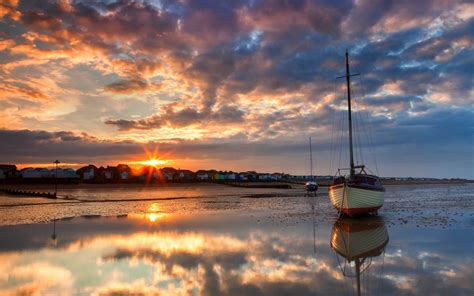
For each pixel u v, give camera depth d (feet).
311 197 179.42
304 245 51.75
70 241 57.06
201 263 41.47
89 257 45.42
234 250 48.60
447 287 31.96
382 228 67.51
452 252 46.11
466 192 241.76
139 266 40.45
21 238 60.34
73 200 167.43
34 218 91.97
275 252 47.09
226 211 106.01
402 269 38.22
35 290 32.37
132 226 74.33
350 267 39.24
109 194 229.45
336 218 84.79
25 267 40.60
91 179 495.82
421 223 73.77
